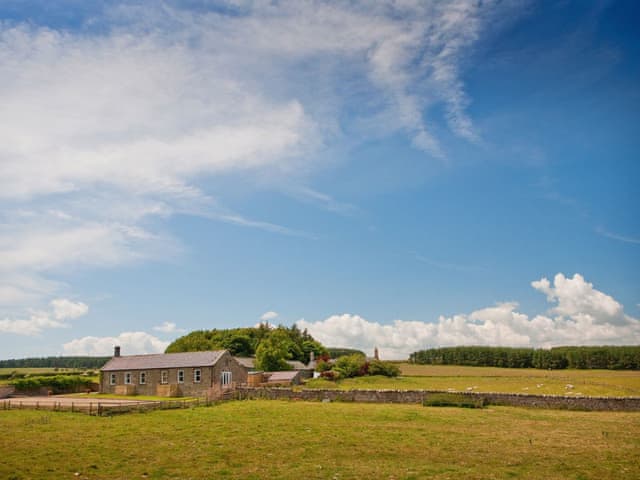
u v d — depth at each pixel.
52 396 75.12
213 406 51.31
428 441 32.81
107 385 80.50
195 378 74.19
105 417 43.28
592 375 112.88
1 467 25.33
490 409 48.78
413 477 23.97
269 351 105.94
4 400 63.75
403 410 47.59
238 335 144.12
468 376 109.88
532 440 33.38
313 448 30.41
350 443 31.95
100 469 25.19
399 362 172.00
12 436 34.06
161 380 76.31
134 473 24.52
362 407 50.09
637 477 24.20
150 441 32.38
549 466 26.30
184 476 24.02
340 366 107.12
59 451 29.17
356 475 24.27
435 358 167.25
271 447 30.62
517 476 24.28
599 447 31.19
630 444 32.16
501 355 157.12
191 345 133.38
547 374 118.44
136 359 82.00
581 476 24.34
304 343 154.75
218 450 29.69
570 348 152.62
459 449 30.45
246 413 45.59
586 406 48.72
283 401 56.28
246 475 24.19
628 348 145.12
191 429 36.97
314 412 46.16
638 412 47.12
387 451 29.77
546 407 49.75
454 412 46.41
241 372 82.12
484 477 24.03
